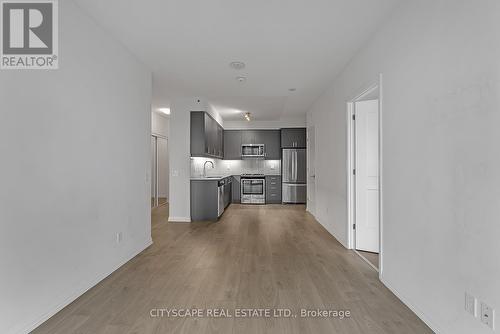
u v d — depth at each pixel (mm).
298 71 4082
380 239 2779
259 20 2676
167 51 3398
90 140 2629
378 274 2945
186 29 2854
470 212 1603
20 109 1890
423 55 2051
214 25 2771
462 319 1668
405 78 2311
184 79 4465
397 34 2438
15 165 1843
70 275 2352
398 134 2432
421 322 2043
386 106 2660
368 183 3734
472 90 1582
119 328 1958
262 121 8555
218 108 6727
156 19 2662
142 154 3773
